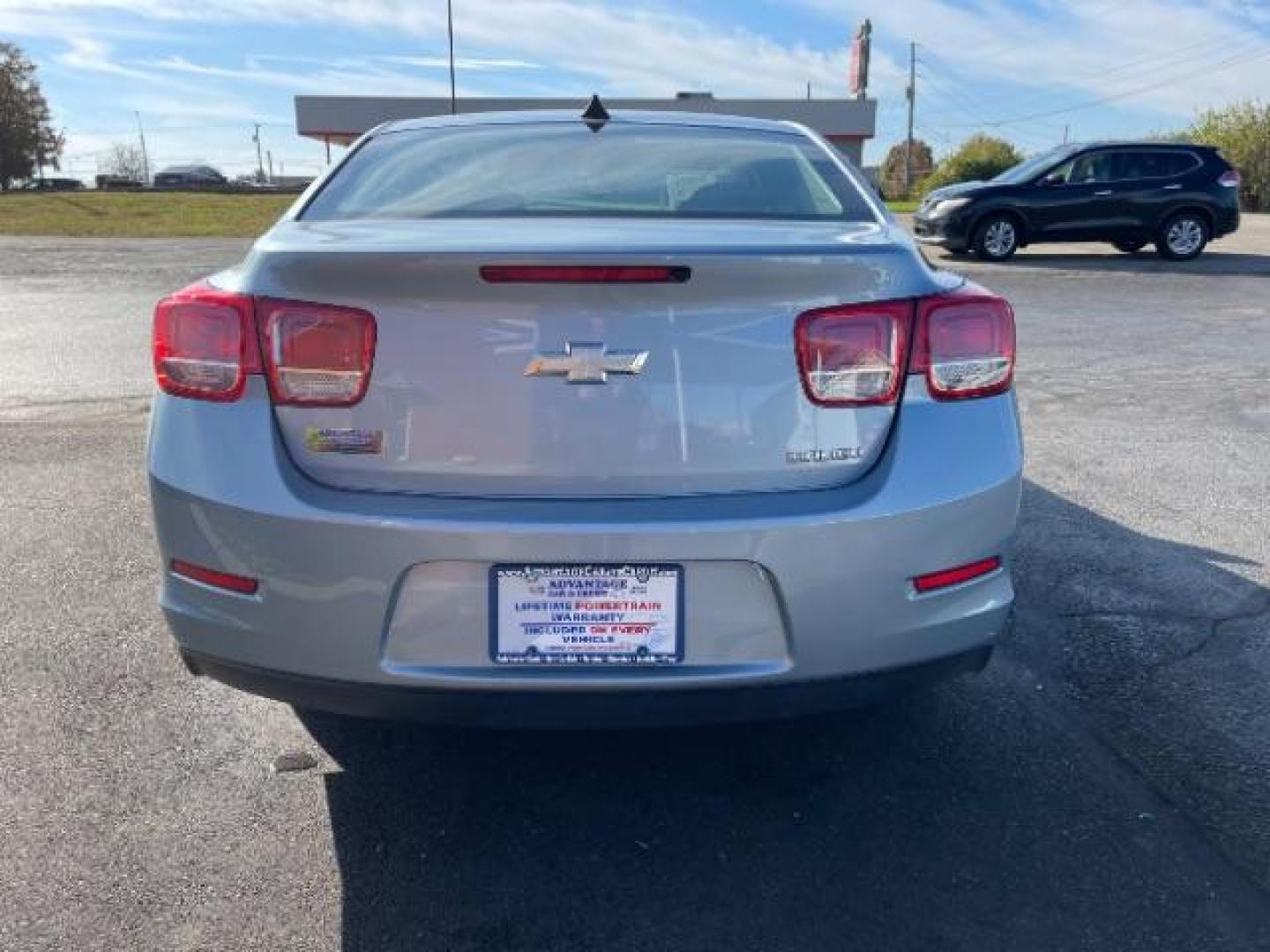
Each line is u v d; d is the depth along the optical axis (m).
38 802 2.54
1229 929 2.18
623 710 2.19
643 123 3.26
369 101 48.81
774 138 3.21
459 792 2.64
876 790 2.66
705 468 2.17
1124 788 2.67
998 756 2.81
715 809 2.59
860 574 2.19
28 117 63.53
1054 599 3.77
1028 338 9.37
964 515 2.26
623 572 2.13
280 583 2.16
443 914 2.21
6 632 3.42
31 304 11.11
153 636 3.42
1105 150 15.54
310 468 2.18
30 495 4.77
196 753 2.78
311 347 2.15
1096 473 5.28
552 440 2.14
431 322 2.12
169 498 2.23
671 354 2.13
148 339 8.95
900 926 2.19
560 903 2.25
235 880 2.30
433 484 2.16
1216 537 4.39
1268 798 2.63
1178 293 12.48
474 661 2.16
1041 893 2.29
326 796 2.61
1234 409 6.71
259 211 28.19
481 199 2.73
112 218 25.92
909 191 53.47
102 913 2.18
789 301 2.16
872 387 2.23
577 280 2.08
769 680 2.20
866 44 47.44
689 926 2.18
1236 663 3.31
